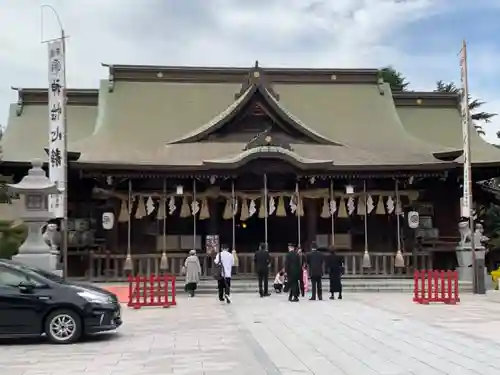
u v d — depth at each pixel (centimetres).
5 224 3553
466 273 3081
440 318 1900
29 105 4141
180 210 3412
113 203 3344
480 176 3669
